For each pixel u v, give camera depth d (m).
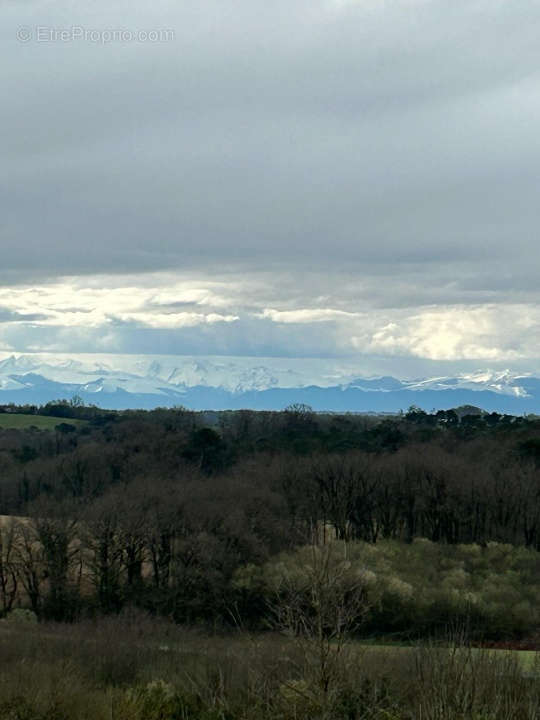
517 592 52.75
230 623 51.75
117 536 58.06
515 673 15.52
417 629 43.41
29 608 57.53
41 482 85.25
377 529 73.38
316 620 13.22
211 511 58.31
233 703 16.14
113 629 38.22
